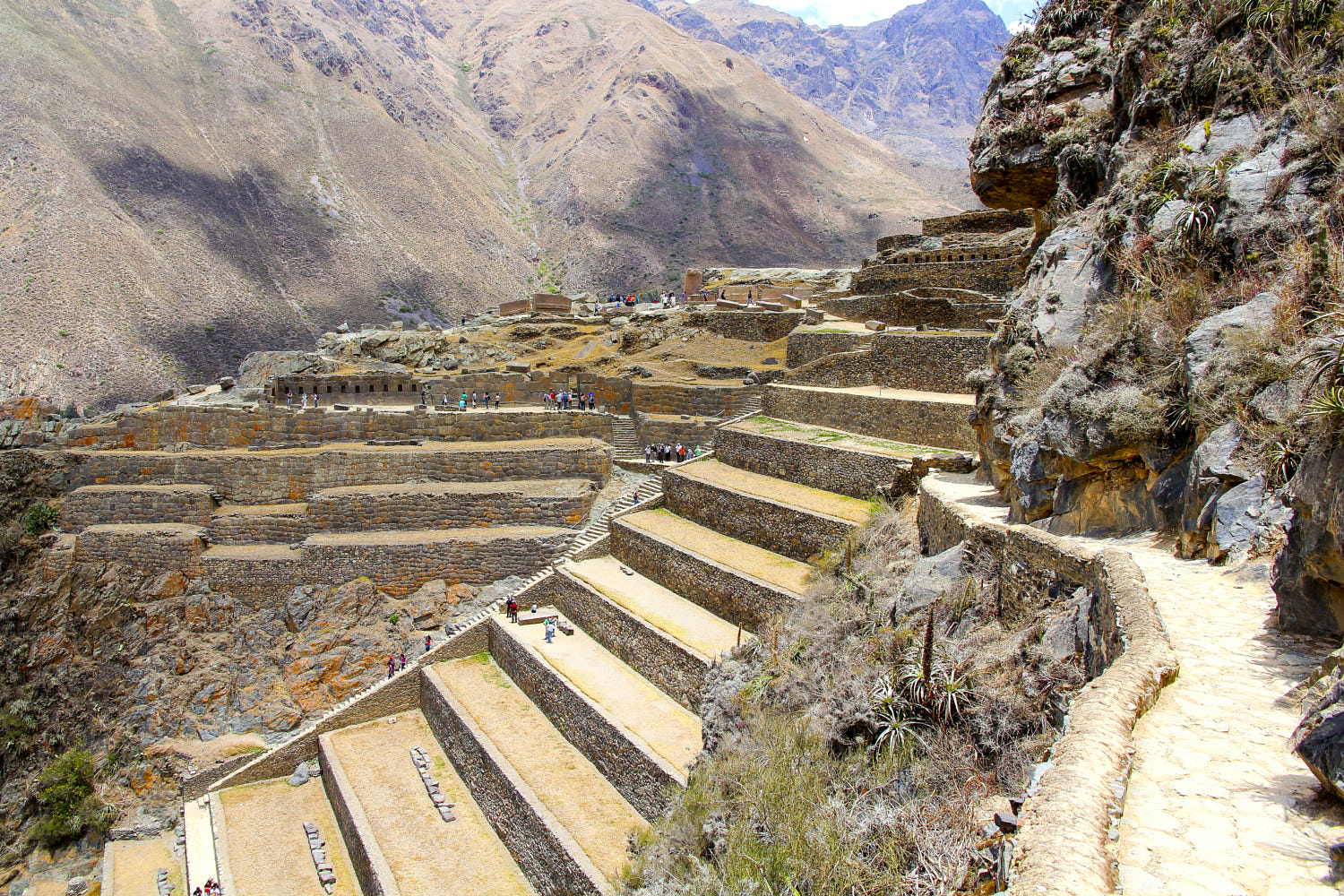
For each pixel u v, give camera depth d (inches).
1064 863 264.8
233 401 2217.0
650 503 1589.6
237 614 1731.1
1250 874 274.5
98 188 6501.0
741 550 1311.5
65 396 4658.0
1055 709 514.3
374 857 1062.4
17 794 1544.0
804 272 3531.0
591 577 1427.2
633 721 1063.6
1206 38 788.6
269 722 1533.0
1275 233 625.6
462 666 1451.8
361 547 1721.2
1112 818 296.2
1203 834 294.8
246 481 1907.0
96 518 1879.9
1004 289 2132.1
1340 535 402.3
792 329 2468.0
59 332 5118.1
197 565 1761.8
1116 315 727.7
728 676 920.3
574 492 1802.4
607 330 2933.1
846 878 516.7
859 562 993.5
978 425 1011.3
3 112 6589.6
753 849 606.9
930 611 598.5
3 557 1804.9
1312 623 442.9
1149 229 752.3
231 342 5836.6
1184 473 627.2
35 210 5959.6
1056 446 722.8
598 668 1239.5
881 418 1438.2
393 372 2469.2
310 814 1282.0
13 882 1405.0
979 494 957.2
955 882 436.5
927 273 2326.5
